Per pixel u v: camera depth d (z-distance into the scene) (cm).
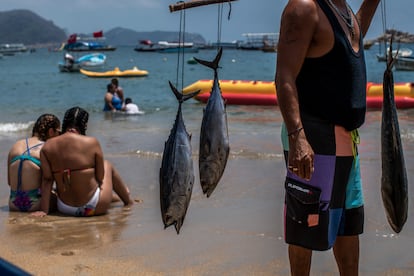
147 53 13000
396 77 2941
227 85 1959
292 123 338
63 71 4622
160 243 562
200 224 617
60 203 689
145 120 1667
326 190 358
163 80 3541
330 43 347
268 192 747
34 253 543
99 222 649
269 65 5709
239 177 835
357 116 358
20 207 698
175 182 339
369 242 543
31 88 3042
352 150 365
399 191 359
